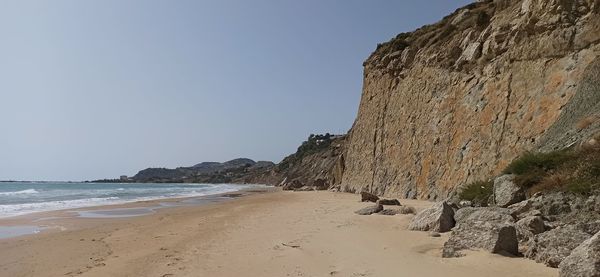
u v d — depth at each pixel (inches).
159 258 392.8
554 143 549.6
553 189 408.2
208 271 331.6
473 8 1211.9
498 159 781.9
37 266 375.9
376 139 1461.6
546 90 727.1
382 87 1521.9
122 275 335.0
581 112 571.2
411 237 420.8
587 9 708.0
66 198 1573.6
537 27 791.7
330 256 353.7
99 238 531.2
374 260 327.6
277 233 505.7
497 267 279.4
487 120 860.0
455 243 335.9
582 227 317.7
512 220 346.9
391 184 1229.7
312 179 3631.9
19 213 886.4
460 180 879.1
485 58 943.0
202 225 639.8
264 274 311.3
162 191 2571.4
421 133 1133.7
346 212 729.0
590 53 666.8
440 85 1108.5
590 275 222.2
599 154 402.0
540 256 286.8
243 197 1648.6
